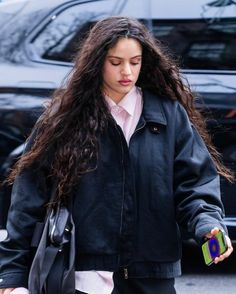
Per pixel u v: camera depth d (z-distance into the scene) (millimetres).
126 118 3039
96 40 2959
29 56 5883
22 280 3039
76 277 2992
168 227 2990
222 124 5695
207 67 5863
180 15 5926
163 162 2990
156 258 2982
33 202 3049
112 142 2980
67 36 5891
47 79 5773
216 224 2812
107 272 2982
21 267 3047
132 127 3033
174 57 5844
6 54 5910
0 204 5770
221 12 5918
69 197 2965
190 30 5910
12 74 5816
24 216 3047
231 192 5668
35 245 3016
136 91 3086
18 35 5945
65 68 5824
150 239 2973
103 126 2973
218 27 5891
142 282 3020
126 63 2953
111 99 3039
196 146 3076
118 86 2979
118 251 2963
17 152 5730
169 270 3020
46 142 3006
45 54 5883
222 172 3318
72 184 2939
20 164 3055
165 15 5930
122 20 2979
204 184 3006
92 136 2959
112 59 2955
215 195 2982
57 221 2936
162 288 3037
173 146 3025
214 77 5793
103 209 2955
